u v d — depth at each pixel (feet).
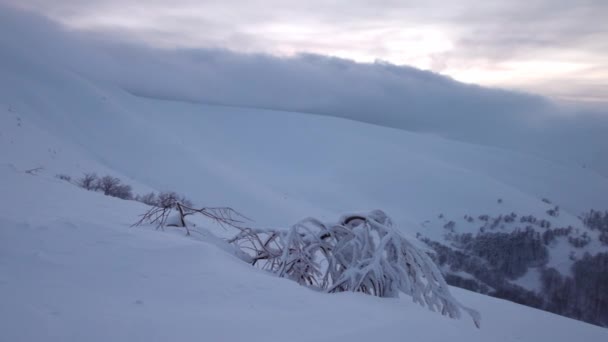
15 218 19.40
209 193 251.19
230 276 16.55
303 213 243.40
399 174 464.65
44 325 10.68
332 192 397.60
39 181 43.37
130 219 31.58
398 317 14.66
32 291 12.73
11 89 357.20
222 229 38.50
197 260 17.57
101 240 18.12
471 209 328.90
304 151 554.46
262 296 15.19
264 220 208.44
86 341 10.24
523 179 566.77
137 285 14.76
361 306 15.66
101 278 14.84
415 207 349.82
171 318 12.12
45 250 16.39
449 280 94.02
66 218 19.72
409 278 21.56
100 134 334.44
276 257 24.11
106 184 88.12
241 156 518.78
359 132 651.25
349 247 22.29
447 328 14.21
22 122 237.25
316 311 14.30
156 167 290.15
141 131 357.82
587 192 540.11
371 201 375.45
